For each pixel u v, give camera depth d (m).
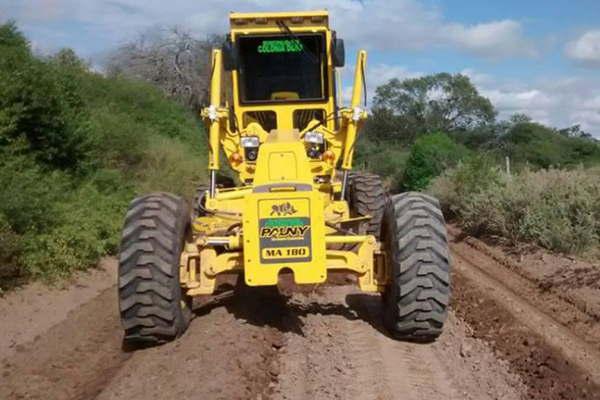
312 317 7.68
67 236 10.16
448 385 5.84
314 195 6.11
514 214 13.13
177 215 6.56
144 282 6.25
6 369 6.38
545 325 7.73
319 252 6.14
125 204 12.68
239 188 8.21
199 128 27.34
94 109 17.36
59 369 6.30
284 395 5.47
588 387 5.73
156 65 34.69
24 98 11.41
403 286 6.39
